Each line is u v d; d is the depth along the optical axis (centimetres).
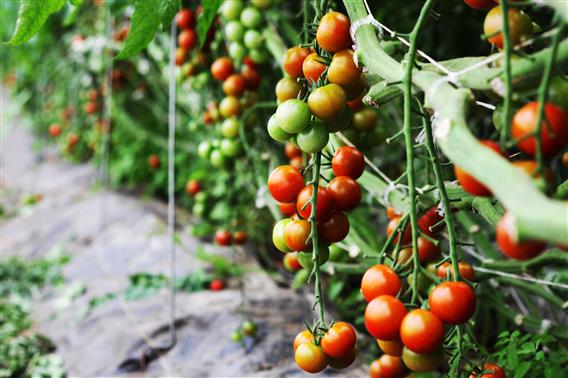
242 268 145
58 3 74
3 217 225
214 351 110
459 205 68
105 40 203
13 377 124
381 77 60
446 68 53
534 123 44
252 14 99
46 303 153
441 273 66
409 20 127
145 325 122
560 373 73
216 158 116
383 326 53
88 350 122
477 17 122
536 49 54
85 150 262
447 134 45
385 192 78
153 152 223
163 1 74
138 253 161
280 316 120
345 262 103
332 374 99
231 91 103
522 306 107
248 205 148
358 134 87
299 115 60
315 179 60
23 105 303
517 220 39
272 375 101
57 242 188
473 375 62
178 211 197
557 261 70
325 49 61
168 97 203
